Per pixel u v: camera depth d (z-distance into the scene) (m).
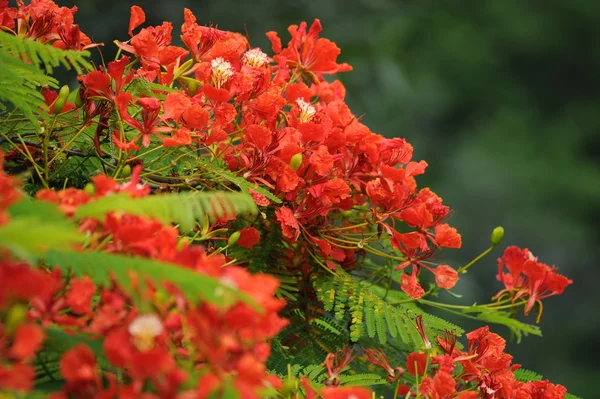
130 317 2.11
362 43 8.00
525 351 12.91
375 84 7.89
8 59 2.27
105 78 2.42
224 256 2.54
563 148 14.74
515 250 2.69
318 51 2.73
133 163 2.54
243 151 2.57
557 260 13.66
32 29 2.48
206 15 7.69
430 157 13.95
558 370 12.71
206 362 2.13
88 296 2.12
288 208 2.56
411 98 9.54
